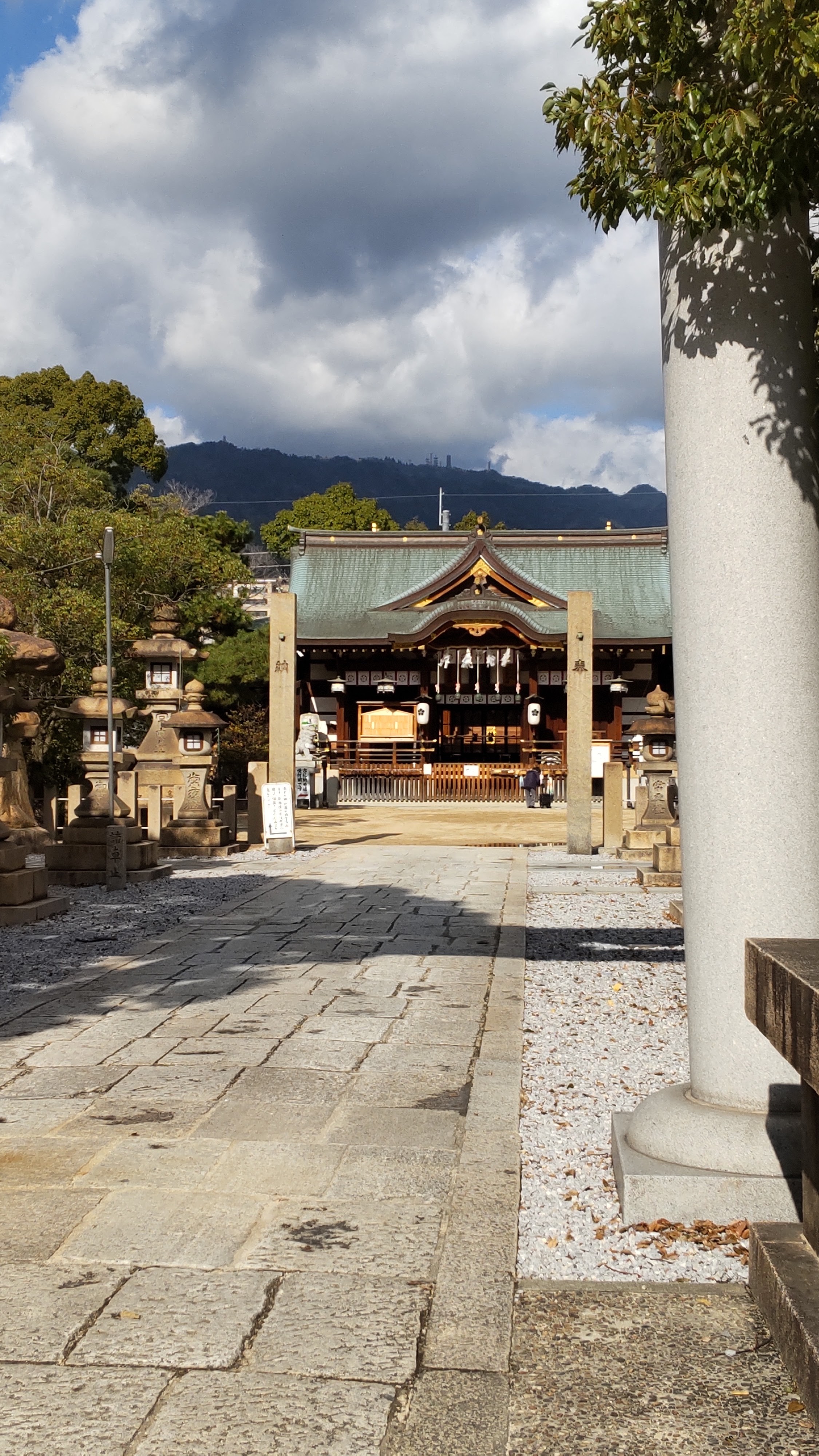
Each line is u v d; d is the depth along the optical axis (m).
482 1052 5.71
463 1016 6.54
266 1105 4.84
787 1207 3.48
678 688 3.90
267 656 37.50
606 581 42.97
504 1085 5.08
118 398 41.94
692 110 3.62
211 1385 2.65
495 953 8.55
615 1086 5.19
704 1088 3.78
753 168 3.40
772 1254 2.93
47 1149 4.27
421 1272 3.25
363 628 40.91
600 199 4.04
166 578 25.33
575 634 16.33
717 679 3.71
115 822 13.40
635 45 3.82
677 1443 2.43
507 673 39.75
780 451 3.68
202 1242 3.44
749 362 3.69
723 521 3.71
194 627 36.16
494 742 41.41
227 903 11.54
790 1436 2.44
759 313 3.70
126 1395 2.61
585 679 16.36
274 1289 3.14
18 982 7.65
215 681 37.22
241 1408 2.56
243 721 37.59
